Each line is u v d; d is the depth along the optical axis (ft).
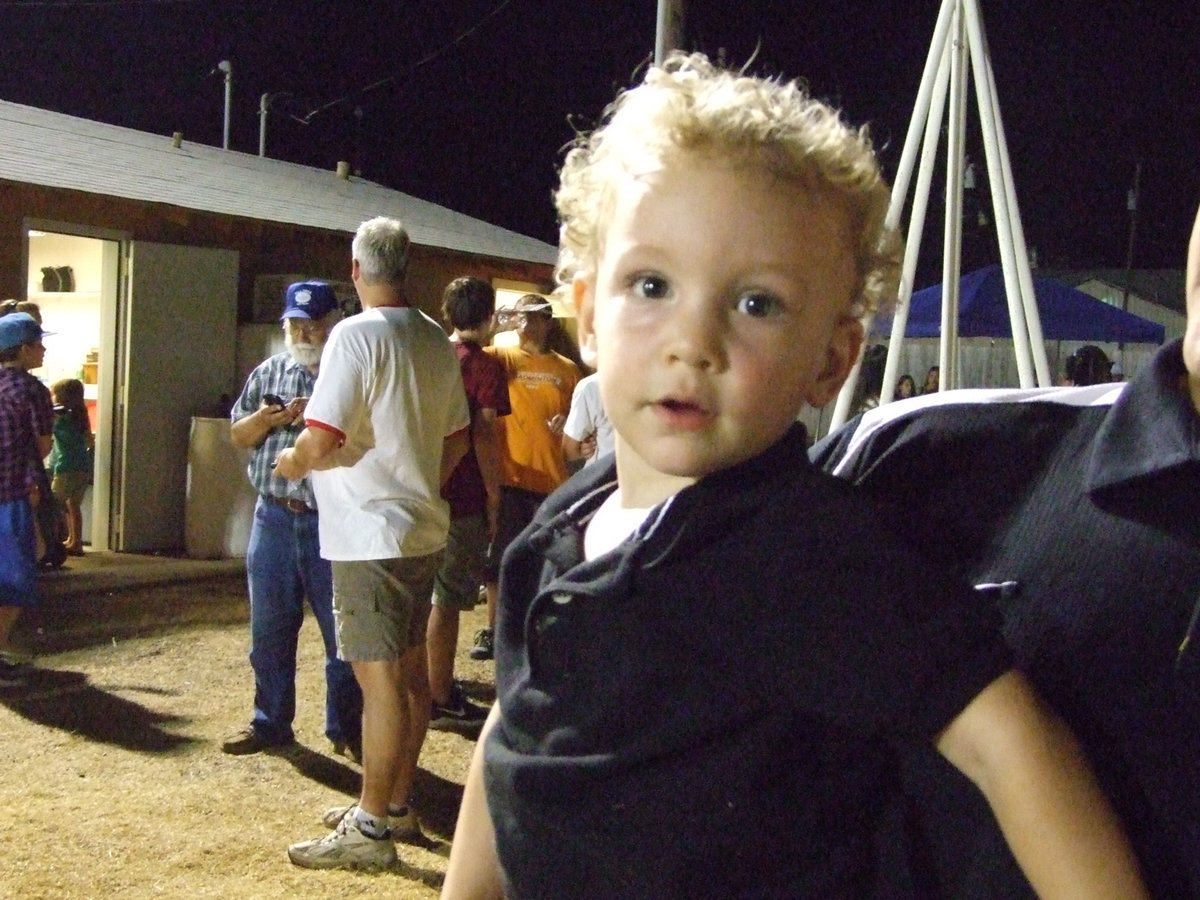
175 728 16.40
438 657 16.69
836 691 2.65
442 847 12.87
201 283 29.76
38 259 33.96
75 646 20.38
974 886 2.82
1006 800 2.57
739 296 2.74
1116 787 2.78
